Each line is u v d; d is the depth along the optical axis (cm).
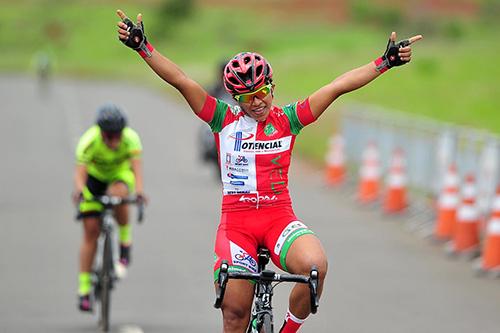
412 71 8762
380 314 2148
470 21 19312
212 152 4362
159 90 11650
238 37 19638
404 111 6644
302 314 1366
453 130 3378
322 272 1334
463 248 2881
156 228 3244
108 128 2016
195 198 3897
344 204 3850
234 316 1356
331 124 6016
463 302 2284
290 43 18312
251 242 1399
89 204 2081
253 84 1346
